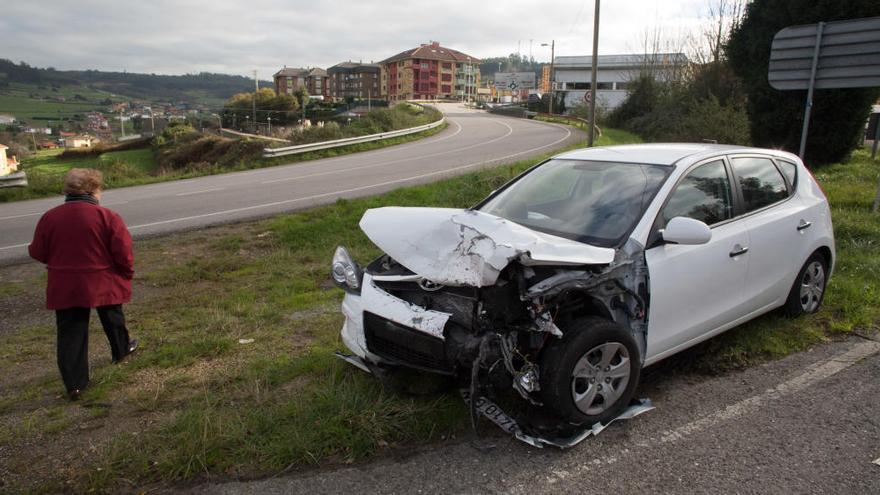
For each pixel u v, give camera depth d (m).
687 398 3.85
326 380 4.05
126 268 4.38
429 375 3.99
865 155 17.59
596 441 3.36
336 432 3.30
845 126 14.55
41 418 3.78
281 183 16.56
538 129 40.34
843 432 3.42
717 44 30.36
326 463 3.16
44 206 14.59
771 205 4.68
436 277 3.23
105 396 4.07
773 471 3.05
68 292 4.03
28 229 11.10
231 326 5.39
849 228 7.89
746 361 4.36
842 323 5.01
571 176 4.52
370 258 7.75
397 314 3.44
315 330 5.18
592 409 3.41
